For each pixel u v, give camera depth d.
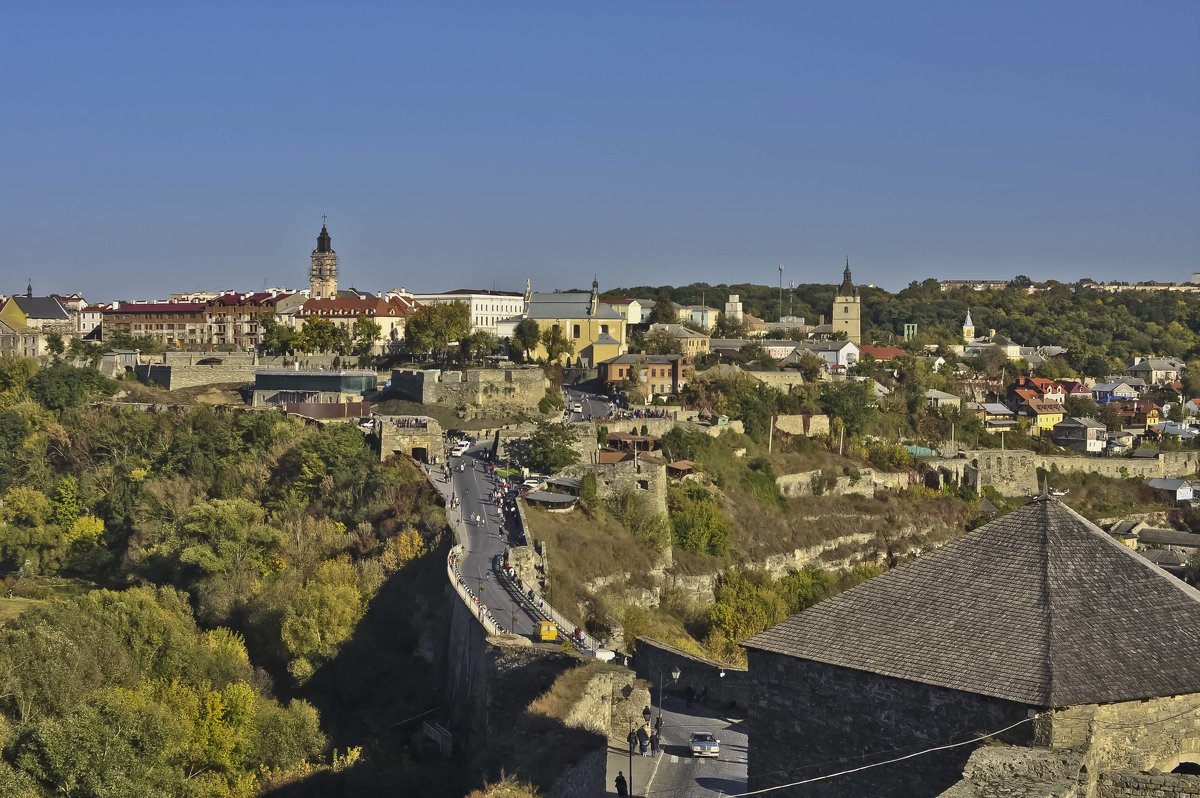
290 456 137.00
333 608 91.06
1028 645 34.09
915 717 34.94
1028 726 32.50
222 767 74.44
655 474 139.50
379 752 74.50
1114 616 34.81
